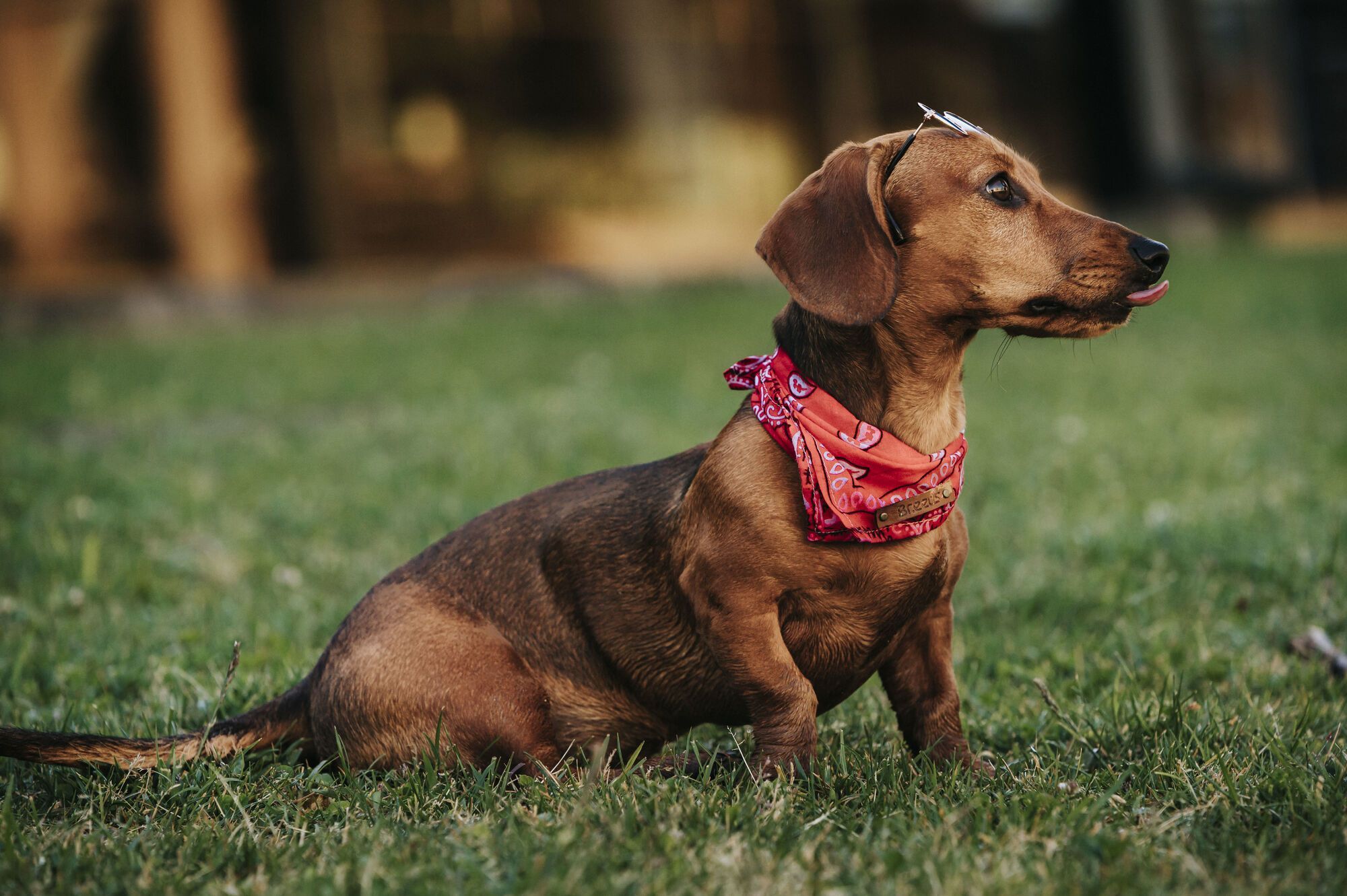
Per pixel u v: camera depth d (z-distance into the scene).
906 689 3.22
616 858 2.53
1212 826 2.70
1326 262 17.84
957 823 2.71
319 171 18.19
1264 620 4.36
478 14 19.48
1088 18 23.94
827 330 2.95
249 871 2.66
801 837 2.64
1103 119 24.27
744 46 21.66
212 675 4.04
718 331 13.23
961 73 23.33
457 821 2.79
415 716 3.10
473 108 19.55
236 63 17.62
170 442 8.09
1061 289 2.87
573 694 3.24
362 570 5.44
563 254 20.16
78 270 17.14
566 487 3.37
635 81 20.84
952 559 3.09
